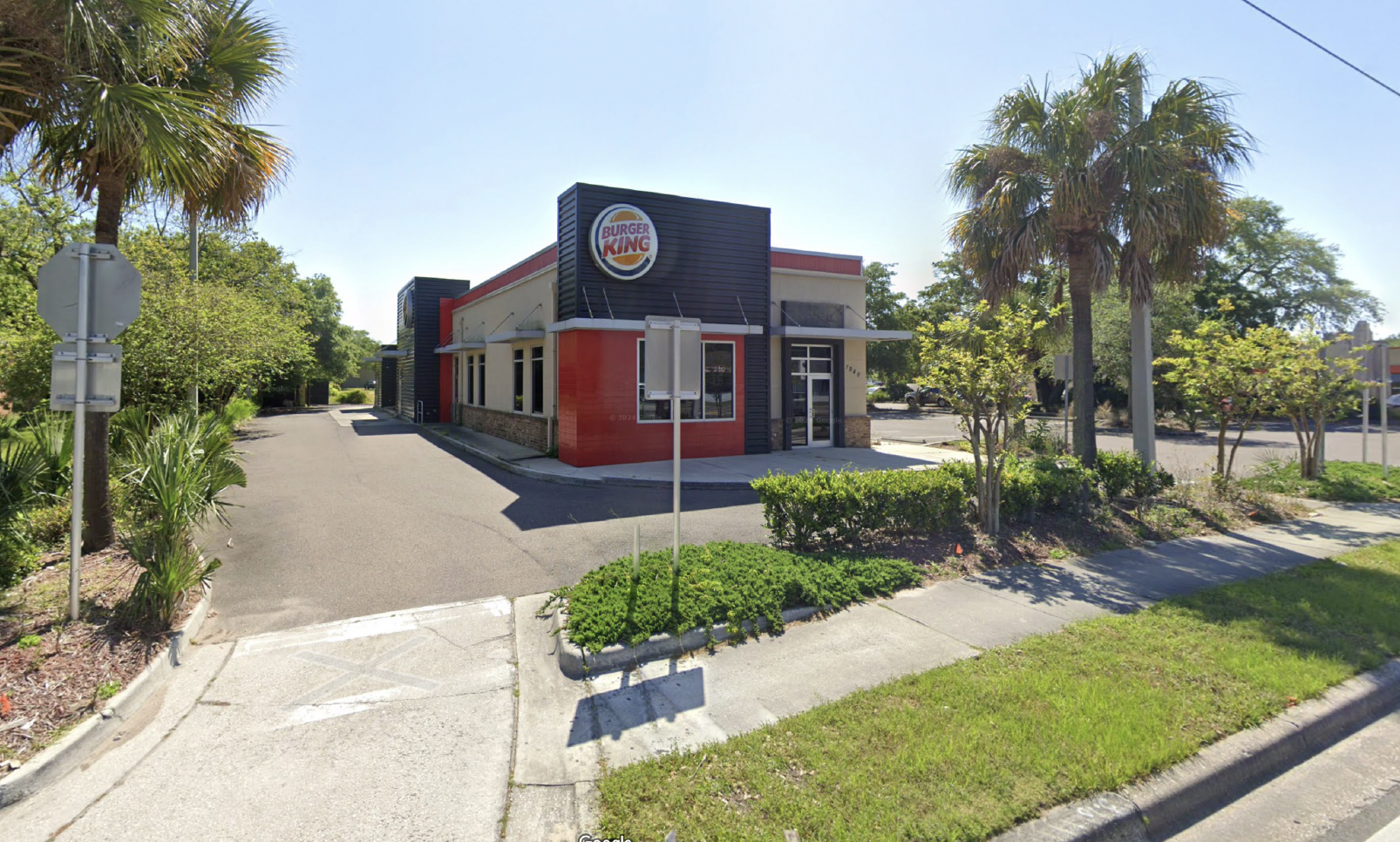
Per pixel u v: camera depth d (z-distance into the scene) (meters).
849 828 2.78
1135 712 3.64
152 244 15.24
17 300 17.02
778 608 5.11
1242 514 8.81
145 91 5.43
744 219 14.73
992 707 3.72
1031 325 7.40
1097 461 9.34
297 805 3.04
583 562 6.94
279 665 4.54
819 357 16.69
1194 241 9.36
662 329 5.33
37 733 3.46
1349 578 6.12
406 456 16.00
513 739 3.61
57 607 4.93
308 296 42.28
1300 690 3.91
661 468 12.91
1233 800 3.24
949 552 6.79
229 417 14.59
